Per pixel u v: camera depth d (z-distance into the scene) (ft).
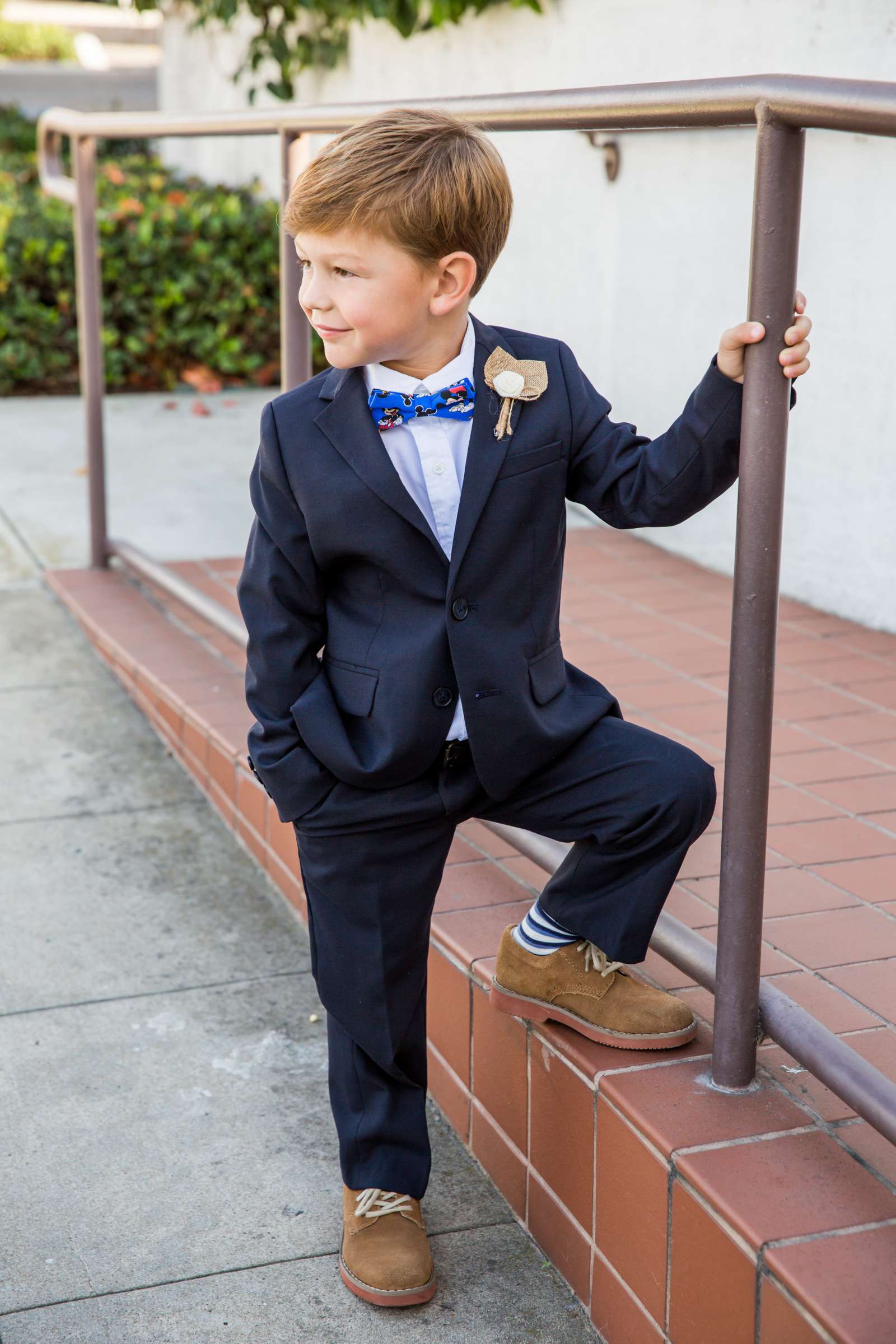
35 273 22.63
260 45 23.02
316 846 5.21
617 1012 5.37
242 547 14.55
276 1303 5.50
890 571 11.03
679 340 13.04
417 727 4.91
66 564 14.17
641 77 12.88
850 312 10.93
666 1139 4.78
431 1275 5.54
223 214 23.53
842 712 9.42
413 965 5.38
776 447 4.40
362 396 4.81
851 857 7.28
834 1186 4.53
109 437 19.99
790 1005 4.92
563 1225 5.59
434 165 4.39
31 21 69.87
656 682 10.02
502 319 16.11
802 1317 4.07
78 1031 7.34
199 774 10.16
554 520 4.95
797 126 4.10
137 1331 5.33
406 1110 5.63
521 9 14.70
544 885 6.95
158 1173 6.27
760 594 4.52
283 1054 7.18
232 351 23.86
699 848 7.48
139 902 8.69
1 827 9.57
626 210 13.48
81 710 11.44
